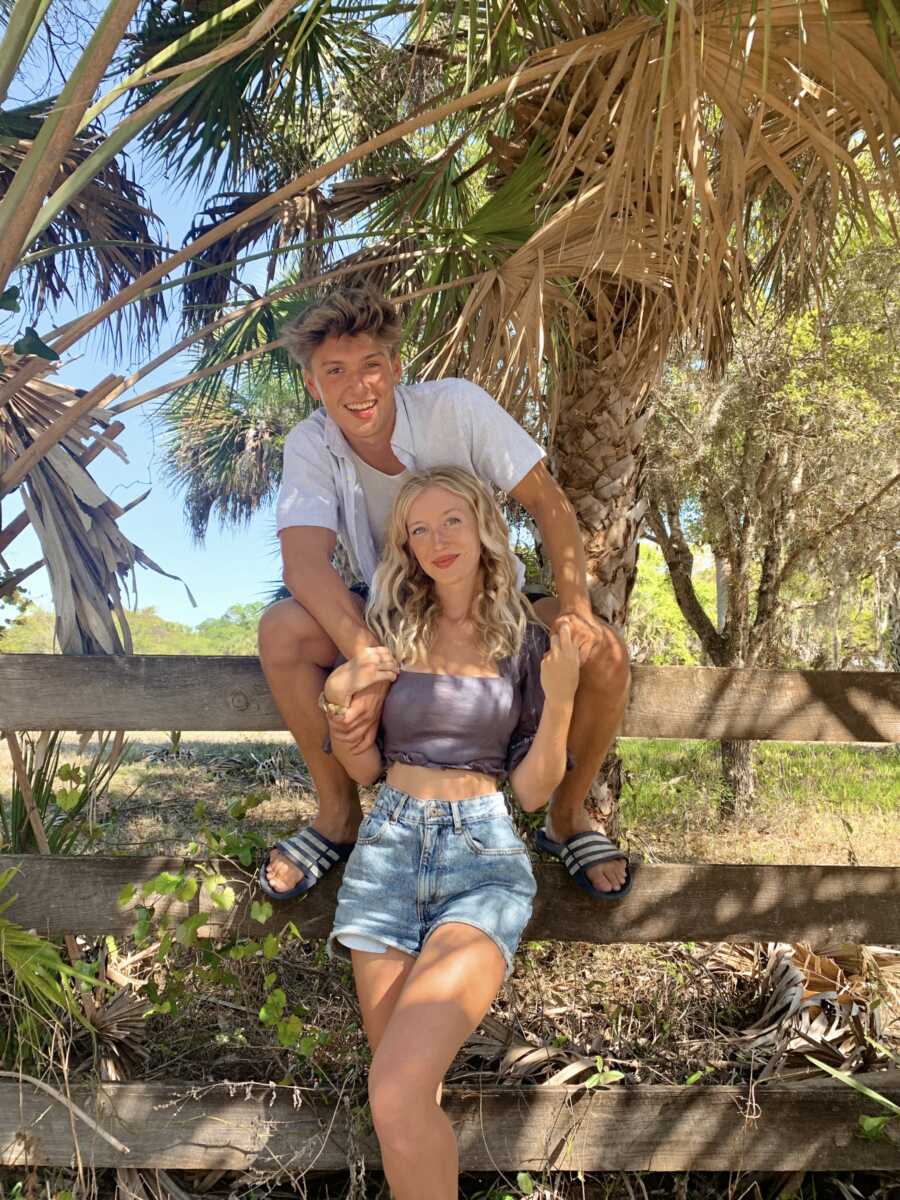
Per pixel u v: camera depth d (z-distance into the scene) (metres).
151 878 2.30
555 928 2.33
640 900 2.33
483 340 3.60
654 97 2.71
